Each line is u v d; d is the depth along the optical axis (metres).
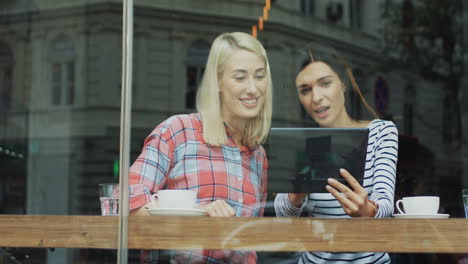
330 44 1.78
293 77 1.75
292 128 1.51
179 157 1.58
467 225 1.31
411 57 8.95
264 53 1.71
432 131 8.58
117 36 11.98
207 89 1.67
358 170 1.45
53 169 11.75
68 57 12.78
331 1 7.66
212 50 1.70
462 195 1.56
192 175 1.56
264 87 1.69
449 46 9.05
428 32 9.03
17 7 13.09
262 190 1.52
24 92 13.27
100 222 1.38
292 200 1.49
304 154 1.47
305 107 1.73
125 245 1.36
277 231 1.34
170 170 1.58
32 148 12.38
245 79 1.67
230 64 1.67
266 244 1.34
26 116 13.12
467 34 9.04
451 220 1.32
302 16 6.64
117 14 11.84
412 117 8.62
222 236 1.34
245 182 1.54
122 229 1.37
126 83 1.78
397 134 1.66
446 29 9.05
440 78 8.98
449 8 9.05
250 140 1.55
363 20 8.56
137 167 1.55
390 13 8.84
